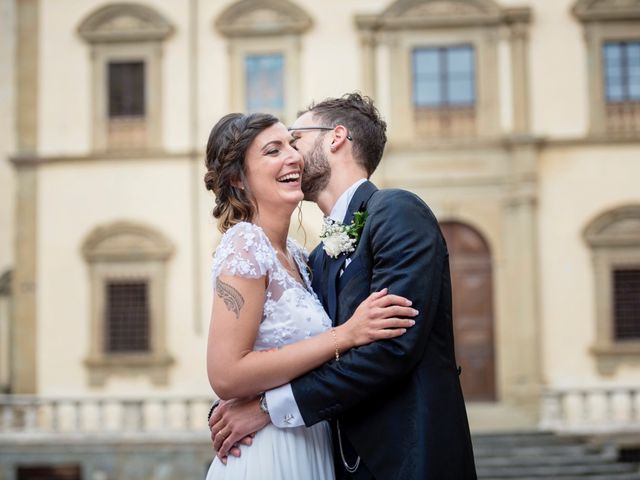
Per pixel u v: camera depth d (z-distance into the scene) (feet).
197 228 65.62
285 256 12.23
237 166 11.95
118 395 65.00
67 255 66.28
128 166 66.33
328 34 65.92
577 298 63.87
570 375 63.36
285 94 65.82
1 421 64.59
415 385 10.77
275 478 11.29
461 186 65.31
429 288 10.79
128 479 59.11
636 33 64.75
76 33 67.10
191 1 66.54
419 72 65.98
